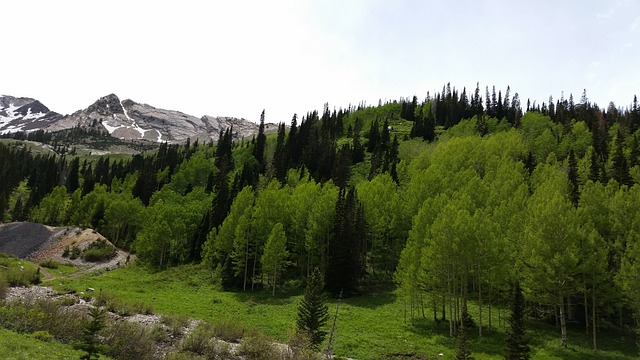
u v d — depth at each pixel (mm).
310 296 34656
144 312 39625
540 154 109000
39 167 188250
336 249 64188
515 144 106875
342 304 56188
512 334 30953
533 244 43562
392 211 72250
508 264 45781
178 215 91875
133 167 187625
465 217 44500
